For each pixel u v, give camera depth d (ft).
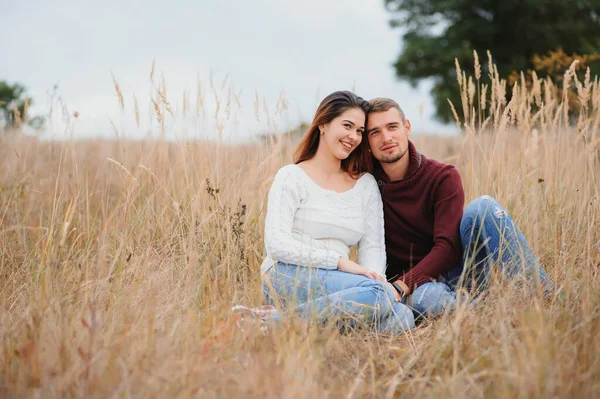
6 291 10.96
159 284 10.54
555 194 13.12
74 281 10.44
